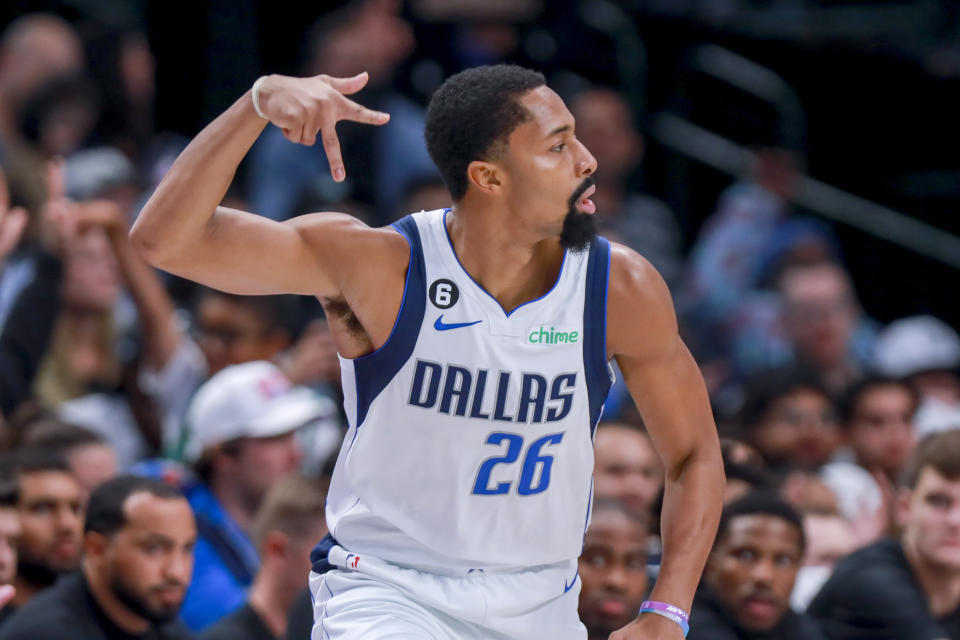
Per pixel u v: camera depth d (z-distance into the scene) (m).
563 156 10.01
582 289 10.27
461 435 10.12
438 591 10.37
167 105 31.38
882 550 17.31
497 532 10.37
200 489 18.58
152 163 26.73
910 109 35.47
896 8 35.06
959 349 30.69
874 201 35.84
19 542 15.43
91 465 17.56
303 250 9.96
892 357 28.94
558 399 10.20
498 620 10.47
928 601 17.03
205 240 9.62
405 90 30.78
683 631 10.29
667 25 35.34
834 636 16.98
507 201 10.02
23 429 17.75
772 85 35.09
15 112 24.41
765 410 22.41
